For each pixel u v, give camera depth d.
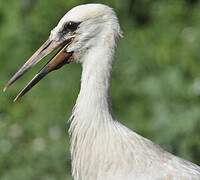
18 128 14.38
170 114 14.15
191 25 16.64
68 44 9.90
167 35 16.38
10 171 13.41
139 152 9.60
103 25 9.77
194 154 13.62
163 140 13.74
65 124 14.41
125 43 16.20
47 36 16.75
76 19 9.81
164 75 15.02
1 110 15.02
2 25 17.27
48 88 15.22
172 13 16.91
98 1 17.23
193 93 14.60
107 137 9.67
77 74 15.38
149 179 9.42
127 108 14.99
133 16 17.31
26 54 16.38
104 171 9.64
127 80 15.43
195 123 13.77
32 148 13.72
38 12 17.00
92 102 9.70
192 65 15.18
